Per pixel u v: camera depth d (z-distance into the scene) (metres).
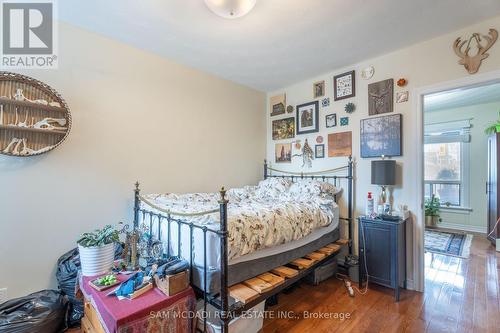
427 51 2.41
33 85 1.98
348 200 2.96
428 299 2.30
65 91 2.13
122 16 2.03
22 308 1.71
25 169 1.95
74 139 2.17
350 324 1.93
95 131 2.29
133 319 1.30
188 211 1.94
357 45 2.49
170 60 2.80
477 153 4.80
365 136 2.82
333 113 3.12
